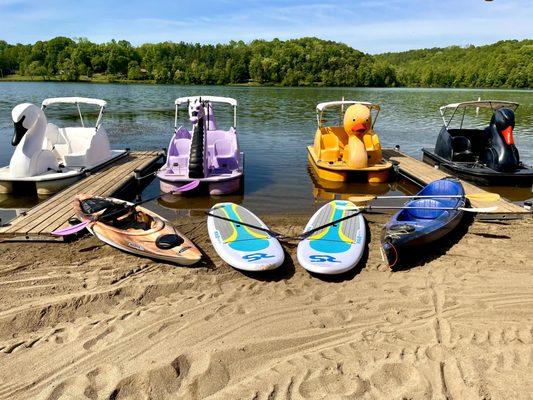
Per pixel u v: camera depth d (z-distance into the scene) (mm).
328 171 12086
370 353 4891
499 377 4422
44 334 5270
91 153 12211
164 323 5469
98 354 4883
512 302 5945
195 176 10539
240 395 4270
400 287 6398
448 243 7930
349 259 6770
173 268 6902
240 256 6797
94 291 6137
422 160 15516
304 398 4219
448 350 4898
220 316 5648
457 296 6113
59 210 8797
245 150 16594
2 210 9789
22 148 10555
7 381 4492
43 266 6867
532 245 7789
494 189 11523
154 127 22344
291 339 5168
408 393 4246
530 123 25547
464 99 45750
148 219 8078
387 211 9781
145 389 4355
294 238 7445
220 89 61250
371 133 12914
